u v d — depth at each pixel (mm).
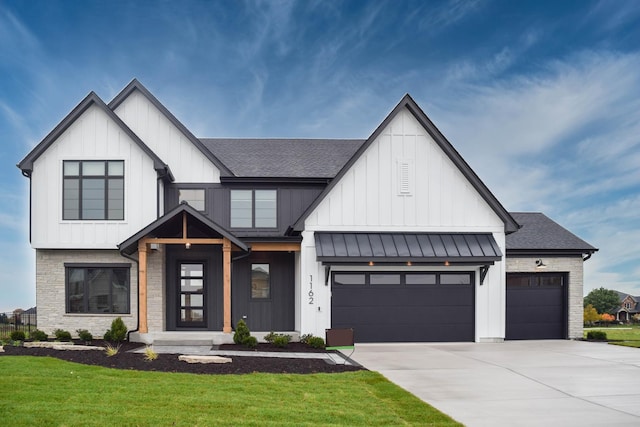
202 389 10164
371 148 20016
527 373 13500
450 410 9867
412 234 19875
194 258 20500
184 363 12828
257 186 21125
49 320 19484
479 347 18516
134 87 20750
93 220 19344
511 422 9102
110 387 10016
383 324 19641
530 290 21516
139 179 19469
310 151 23656
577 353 17062
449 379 12695
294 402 9680
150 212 19406
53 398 9094
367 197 19859
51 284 19547
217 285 20500
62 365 11883
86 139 19469
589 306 64375
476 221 20172
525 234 22547
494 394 11188
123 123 19438
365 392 10844
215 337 18141
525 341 20688
